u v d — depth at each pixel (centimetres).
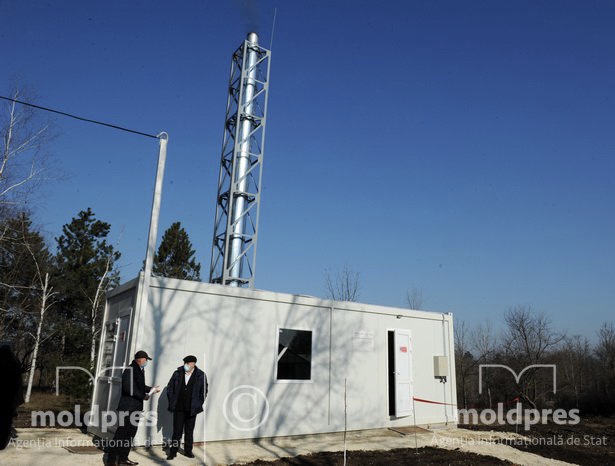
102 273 2886
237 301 1148
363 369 1346
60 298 2788
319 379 1251
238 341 1129
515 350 3186
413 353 1479
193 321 1075
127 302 1088
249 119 1914
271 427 1143
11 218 2181
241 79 1942
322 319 1291
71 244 3028
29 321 2577
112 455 817
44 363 2622
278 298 1212
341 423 1265
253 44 2005
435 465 931
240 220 1791
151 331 1015
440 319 1580
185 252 3144
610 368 2944
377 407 1350
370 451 1063
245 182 1842
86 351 2522
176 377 927
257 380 1141
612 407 2236
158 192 1035
